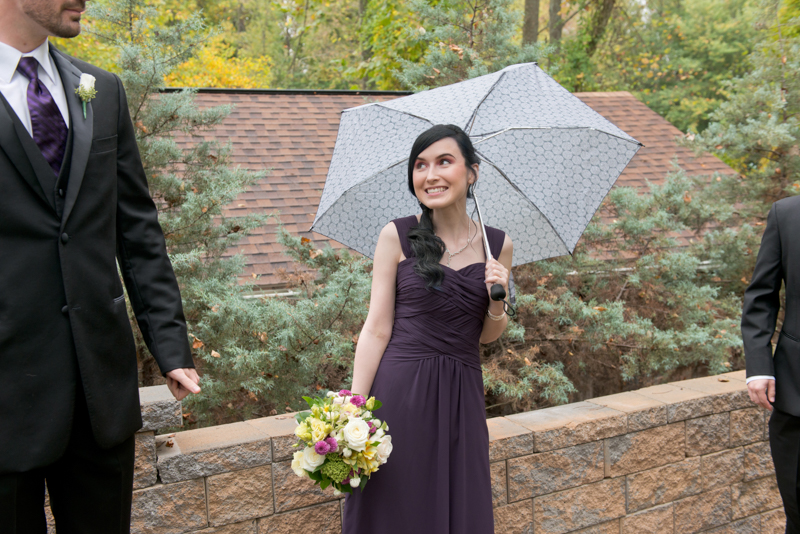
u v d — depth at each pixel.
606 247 5.11
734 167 8.23
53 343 1.59
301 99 8.29
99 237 1.69
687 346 4.68
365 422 1.88
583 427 3.17
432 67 5.11
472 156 2.21
